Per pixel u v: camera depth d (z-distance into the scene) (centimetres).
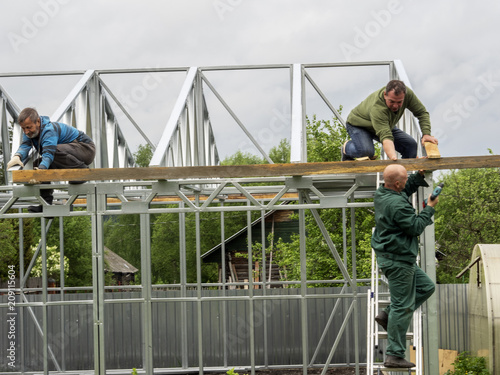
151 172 767
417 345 662
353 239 939
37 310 1232
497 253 1107
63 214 809
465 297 1359
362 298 1227
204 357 1231
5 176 1075
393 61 1070
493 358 1043
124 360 1225
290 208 804
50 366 1222
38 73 1098
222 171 765
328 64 1074
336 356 1223
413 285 643
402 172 636
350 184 885
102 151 1110
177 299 923
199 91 1111
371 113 749
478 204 2105
